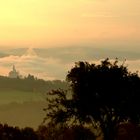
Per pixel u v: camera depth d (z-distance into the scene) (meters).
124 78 110.31
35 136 167.38
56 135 115.56
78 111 108.44
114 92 108.94
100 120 109.44
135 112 109.94
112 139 109.44
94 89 109.12
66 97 109.12
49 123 110.69
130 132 129.25
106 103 109.06
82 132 126.19
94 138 124.50
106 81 109.06
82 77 109.94
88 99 108.75
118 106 109.31
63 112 108.62
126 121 111.75
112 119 109.81
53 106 109.44
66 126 110.31
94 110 108.81
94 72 109.69
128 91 109.44
